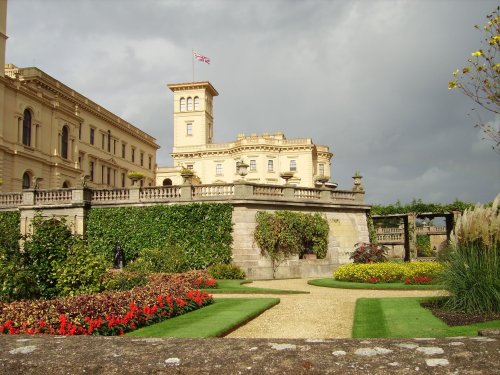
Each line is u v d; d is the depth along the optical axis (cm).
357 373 342
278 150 7325
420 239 4800
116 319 936
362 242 2786
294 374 346
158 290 1271
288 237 2633
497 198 1016
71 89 5600
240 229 2562
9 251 1323
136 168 7244
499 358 354
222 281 2209
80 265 1337
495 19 1009
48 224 1422
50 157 4856
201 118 8012
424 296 1534
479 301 1008
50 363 376
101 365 369
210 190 2653
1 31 4312
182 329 966
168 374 356
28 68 4988
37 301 1026
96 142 6038
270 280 2450
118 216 2723
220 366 359
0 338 443
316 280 2308
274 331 1028
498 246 1026
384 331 907
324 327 1068
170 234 2619
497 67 998
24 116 4519
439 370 340
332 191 2894
